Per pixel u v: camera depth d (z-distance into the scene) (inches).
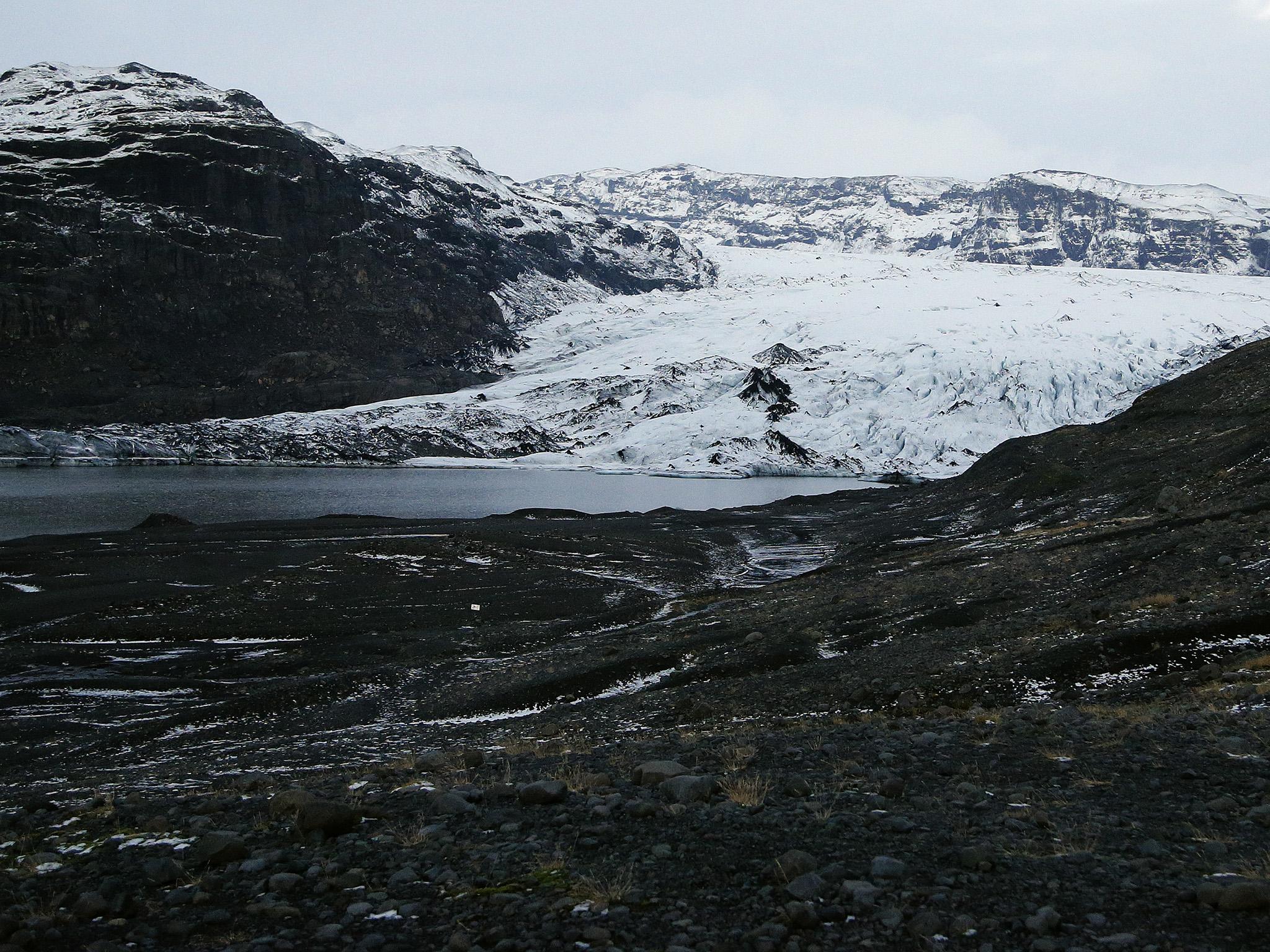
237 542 2765.7
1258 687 664.4
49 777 901.2
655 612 1726.1
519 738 877.2
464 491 5551.2
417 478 6476.4
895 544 2463.1
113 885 353.1
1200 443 2596.0
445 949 296.8
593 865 361.4
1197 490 2014.0
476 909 326.0
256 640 1633.9
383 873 365.1
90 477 5831.7
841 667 1028.5
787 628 1300.4
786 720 834.2
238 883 359.6
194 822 453.7
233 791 583.2
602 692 1130.7
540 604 1935.3
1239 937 277.1
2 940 306.7
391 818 447.2
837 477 7007.9
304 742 987.3
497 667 1327.5
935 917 293.6
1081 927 290.7
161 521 3129.9
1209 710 613.3
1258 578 1054.4
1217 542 1272.1
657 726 906.1
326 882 350.3
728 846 376.8
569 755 649.6
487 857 374.6
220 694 1315.2
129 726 1149.7
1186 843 367.6
